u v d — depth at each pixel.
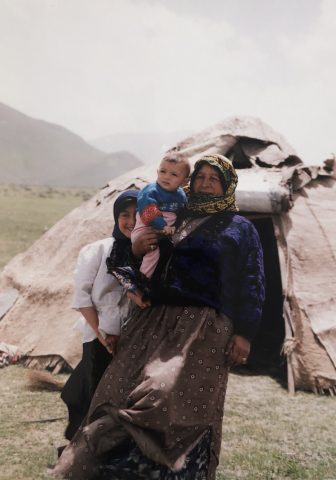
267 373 6.41
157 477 2.89
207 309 2.94
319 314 6.16
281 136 8.34
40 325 6.34
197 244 2.99
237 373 6.35
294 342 5.96
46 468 3.64
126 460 2.92
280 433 4.59
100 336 3.20
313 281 6.41
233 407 5.20
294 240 6.64
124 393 2.94
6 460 3.77
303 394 5.67
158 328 2.98
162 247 3.00
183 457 2.86
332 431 4.68
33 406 4.87
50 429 4.38
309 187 7.29
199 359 2.90
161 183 3.03
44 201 43.22
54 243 7.38
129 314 3.18
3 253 14.30
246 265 3.01
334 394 5.68
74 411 3.51
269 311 8.87
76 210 7.71
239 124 8.08
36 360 5.97
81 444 2.97
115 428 2.92
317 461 4.07
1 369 5.88
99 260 3.27
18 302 6.77
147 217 2.97
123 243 3.24
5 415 4.63
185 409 2.86
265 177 7.03
